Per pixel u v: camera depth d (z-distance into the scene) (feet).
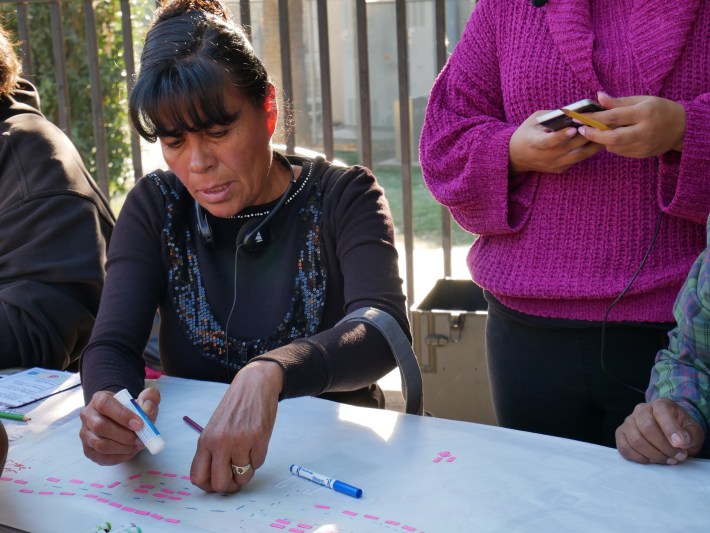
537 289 6.06
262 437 4.66
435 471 4.78
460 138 6.39
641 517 4.25
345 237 6.17
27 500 4.69
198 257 6.39
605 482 4.59
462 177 6.22
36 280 7.32
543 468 4.77
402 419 5.47
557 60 6.01
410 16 38.70
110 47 24.18
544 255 6.11
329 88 11.31
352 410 5.62
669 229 5.86
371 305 5.82
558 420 6.37
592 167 5.91
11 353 7.15
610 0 6.06
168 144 5.59
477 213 6.29
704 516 4.25
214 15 5.67
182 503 4.60
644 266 5.86
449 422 5.40
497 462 4.85
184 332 6.34
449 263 11.59
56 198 7.47
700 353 5.05
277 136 6.66
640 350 5.99
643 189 5.84
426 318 9.20
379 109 39.50
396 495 4.55
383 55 39.40
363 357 5.39
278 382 4.89
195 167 5.53
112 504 4.61
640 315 5.88
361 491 4.58
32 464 5.12
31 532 4.37
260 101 5.62
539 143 5.70
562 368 6.20
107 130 24.57
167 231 6.37
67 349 7.38
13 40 12.24
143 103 5.41
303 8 37.32
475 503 4.43
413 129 35.45
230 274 6.33
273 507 4.50
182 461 5.07
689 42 5.77
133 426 4.83
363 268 6.01
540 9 6.14
